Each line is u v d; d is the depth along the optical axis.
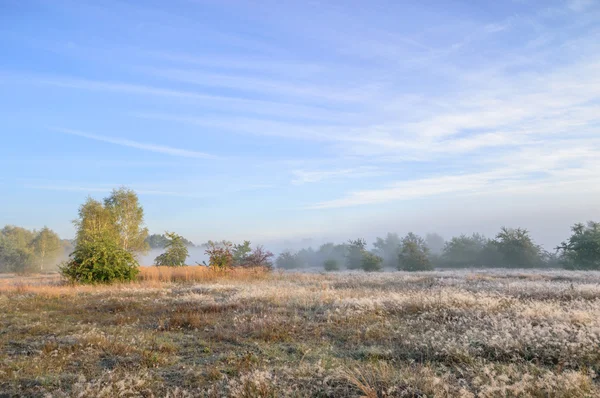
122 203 46.19
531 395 5.00
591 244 37.22
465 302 11.85
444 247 57.50
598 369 6.05
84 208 43.16
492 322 8.92
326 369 6.25
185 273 25.70
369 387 5.36
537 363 6.32
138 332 9.30
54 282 25.08
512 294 14.15
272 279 25.30
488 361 6.55
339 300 12.99
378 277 25.66
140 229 46.75
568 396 4.91
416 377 5.62
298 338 8.66
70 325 10.06
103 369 6.57
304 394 5.35
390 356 7.09
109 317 11.46
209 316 11.11
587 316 8.98
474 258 53.53
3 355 7.30
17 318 10.97
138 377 5.87
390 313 11.13
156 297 15.46
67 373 6.33
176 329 9.73
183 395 5.33
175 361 7.03
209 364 6.86
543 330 7.52
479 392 5.05
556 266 45.97
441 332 8.31
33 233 89.12
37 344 8.05
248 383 5.57
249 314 11.12
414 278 23.86
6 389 5.71
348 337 8.59
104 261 21.64
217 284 20.53
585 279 22.09
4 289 18.75
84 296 16.20
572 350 6.50
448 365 6.58
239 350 7.80
